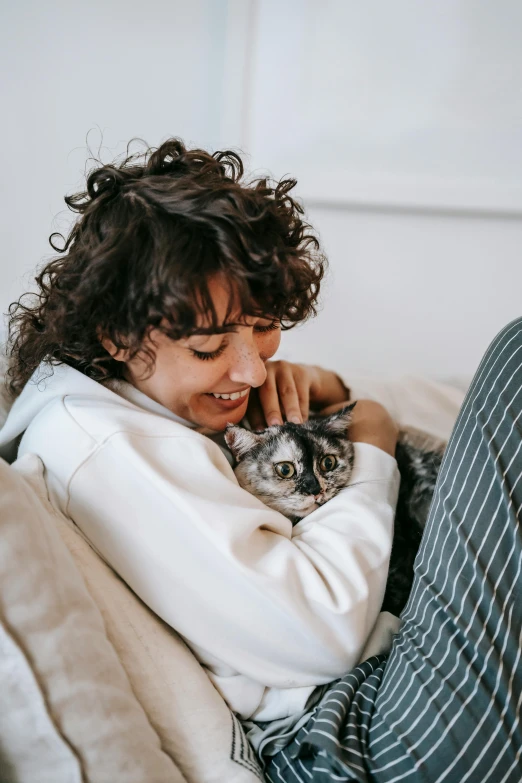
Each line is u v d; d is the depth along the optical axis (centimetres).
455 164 166
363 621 80
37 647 59
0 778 58
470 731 66
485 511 76
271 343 94
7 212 172
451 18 155
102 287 76
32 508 66
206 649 78
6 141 166
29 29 156
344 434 112
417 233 174
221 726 73
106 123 166
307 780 71
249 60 162
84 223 86
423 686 71
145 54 161
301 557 81
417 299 180
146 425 82
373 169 169
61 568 66
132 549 77
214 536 74
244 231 76
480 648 70
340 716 71
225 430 99
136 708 65
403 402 138
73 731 59
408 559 105
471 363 184
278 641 77
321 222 175
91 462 77
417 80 161
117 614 73
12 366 101
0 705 57
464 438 82
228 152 101
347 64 161
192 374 81
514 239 172
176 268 71
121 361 90
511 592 72
